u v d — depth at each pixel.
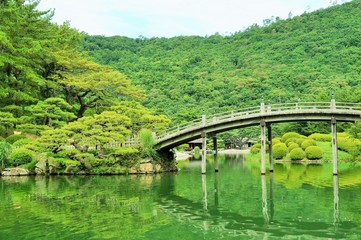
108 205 23.62
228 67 129.38
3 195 26.83
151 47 157.88
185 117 84.94
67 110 54.19
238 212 21.64
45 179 35.59
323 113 34.69
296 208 22.31
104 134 37.41
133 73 125.62
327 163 50.88
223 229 18.08
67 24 61.50
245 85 104.94
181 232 17.58
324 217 20.00
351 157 49.41
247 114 36.88
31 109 43.19
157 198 26.08
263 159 36.53
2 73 49.78
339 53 113.12
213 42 166.38
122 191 28.81
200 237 16.78
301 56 121.44
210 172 42.78
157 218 20.31
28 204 23.72
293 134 63.25
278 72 108.88
